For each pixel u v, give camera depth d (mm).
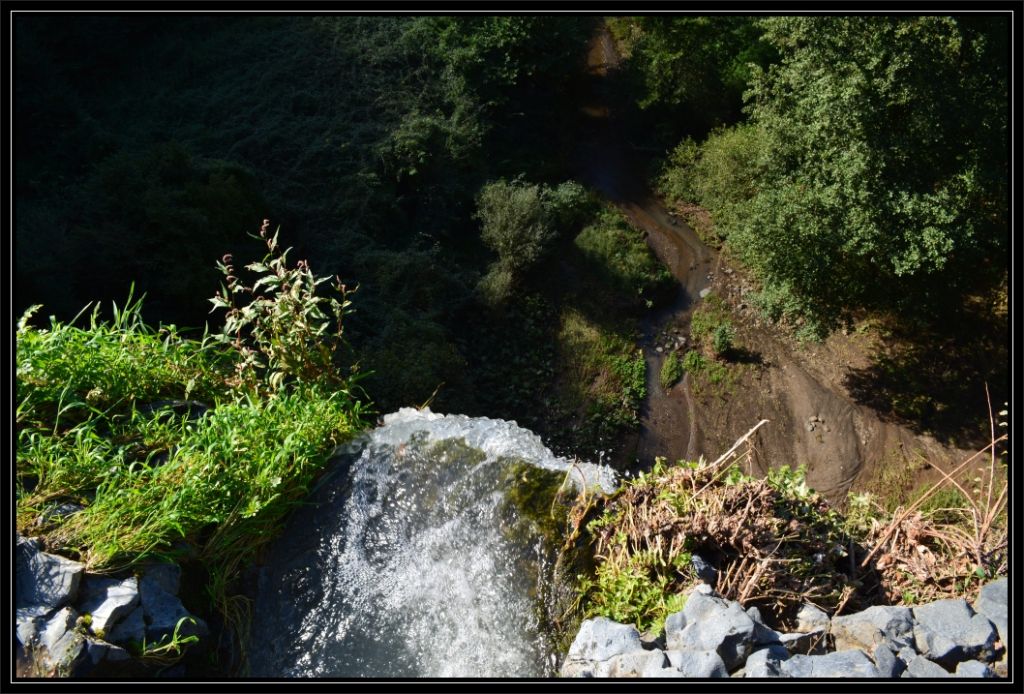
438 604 3209
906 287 12375
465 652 3062
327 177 13141
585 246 13898
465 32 15266
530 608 3146
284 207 12008
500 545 3314
